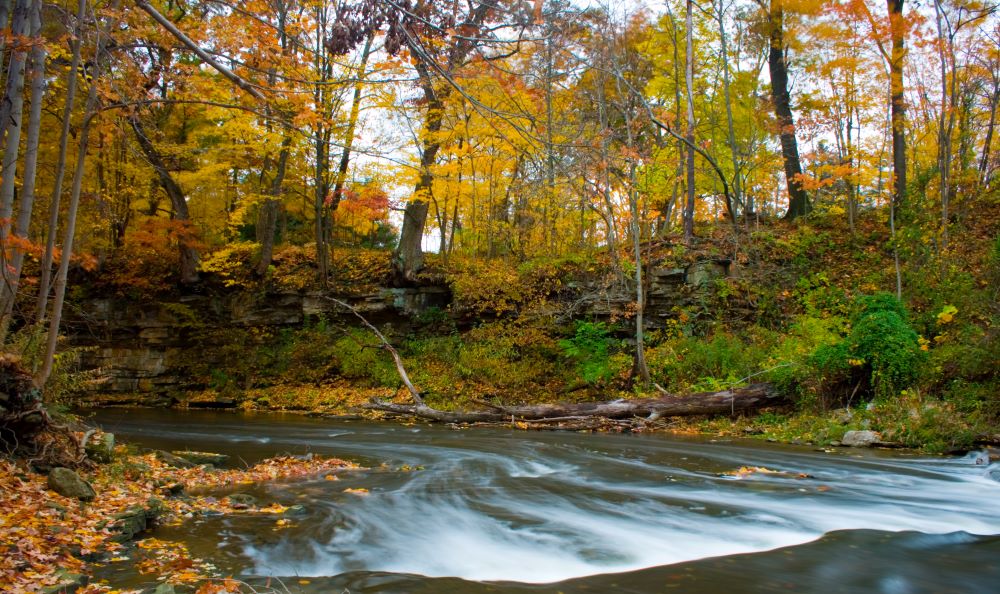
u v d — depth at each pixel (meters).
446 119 18.00
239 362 22.77
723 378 16.73
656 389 17.11
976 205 20.67
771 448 12.19
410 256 22.25
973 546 6.00
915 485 8.73
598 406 15.91
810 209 23.33
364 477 9.46
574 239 23.50
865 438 12.19
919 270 17.48
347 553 5.73
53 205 8.49
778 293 19.03
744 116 23.75
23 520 5.55
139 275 23.78
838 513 7.20
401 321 22.67
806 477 9.32
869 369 14.04
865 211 23.36
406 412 16.50
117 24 8.70
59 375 10.05
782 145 23.06
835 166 19.16
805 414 14.31
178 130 21.66
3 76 10.29
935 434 11.52
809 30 18.67
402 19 6.20
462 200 22.92
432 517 6.98
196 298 23.70
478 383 20.02
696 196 25.50
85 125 8.60
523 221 22.09
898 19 16.78
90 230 18.94
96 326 22.95
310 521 6.76
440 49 6.37
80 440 8.10
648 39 21.73
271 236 23.41
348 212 20.31
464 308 21.72
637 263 17.70
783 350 15.95
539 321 20.83
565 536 6.32
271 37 7.34
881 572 5.25
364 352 21.86
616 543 6.08
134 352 23.09
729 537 6.29
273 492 8.27
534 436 14.28
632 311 18.53
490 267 22.31
